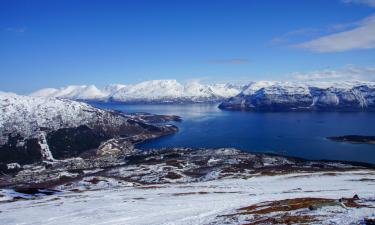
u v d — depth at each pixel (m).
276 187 106.81
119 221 58.88
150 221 56.66
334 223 39.19
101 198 94.38
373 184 104.44
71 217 66.25
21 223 63.56
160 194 97.31
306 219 42.94
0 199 111.25
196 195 90.94
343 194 77.38
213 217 54.62
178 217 58.12
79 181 181.88
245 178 146.12
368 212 44.62
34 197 115.31
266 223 43.28
